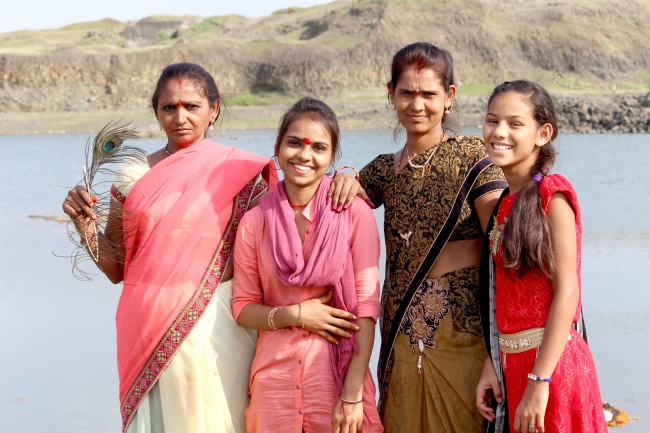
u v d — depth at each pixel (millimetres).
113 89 59875
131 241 3518
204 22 89875
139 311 3449
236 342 3520
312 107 3354
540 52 64688
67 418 5285
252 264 3438
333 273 3277
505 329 3158
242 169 3602
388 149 27172
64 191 18250
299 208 3400
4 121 51812
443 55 3541
